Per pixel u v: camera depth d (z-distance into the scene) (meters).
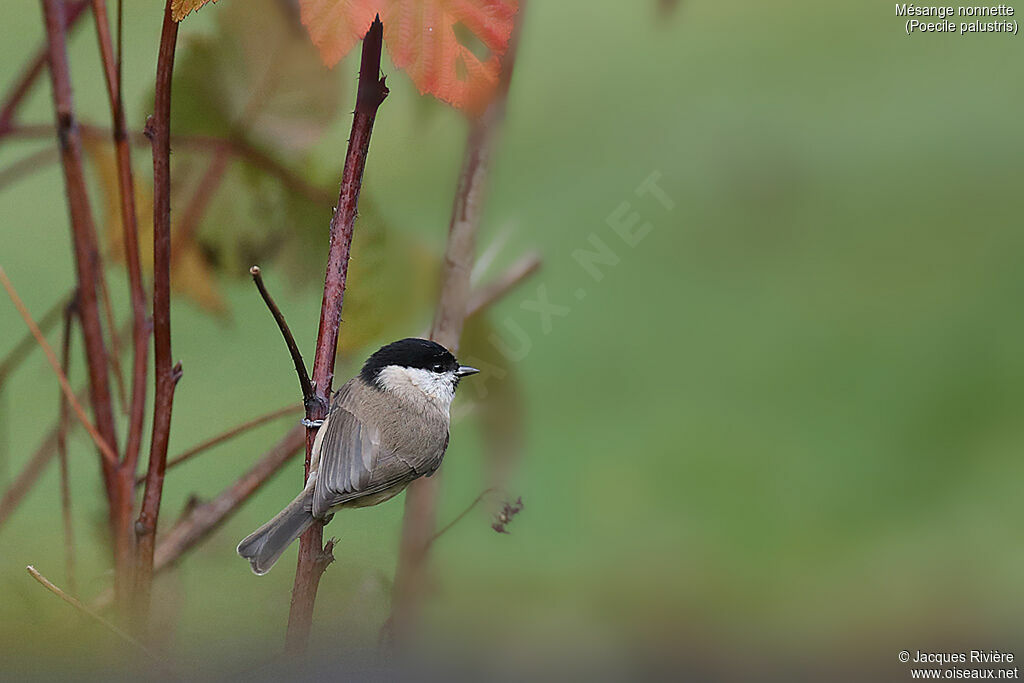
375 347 6.70
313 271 6.82
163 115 5.06
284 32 6.62
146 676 5.21
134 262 5.50
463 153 6.19
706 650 8.54
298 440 6.04
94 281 5.63
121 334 7.01
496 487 6.48
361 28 4.07
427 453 5.90
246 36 6.62
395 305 6.70
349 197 4.73
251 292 8.33
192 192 6.73
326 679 5.27
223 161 6.70
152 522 5.30
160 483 5.32
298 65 6.66
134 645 4.95
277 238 6.80
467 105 4.22
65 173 5.57
